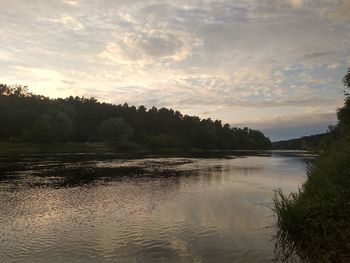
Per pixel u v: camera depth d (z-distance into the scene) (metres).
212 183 29.47
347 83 30.52
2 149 88.56
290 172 40.66
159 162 55.28
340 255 10.38
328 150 18.70
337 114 36.12
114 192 24.27
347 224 11.69
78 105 158.62
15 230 14.64
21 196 22.50
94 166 45.50
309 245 11.87
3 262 11.09
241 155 91.19
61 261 11.16
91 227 15.08
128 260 11.25
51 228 14.95
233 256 11.50
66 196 22.59
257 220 16.22
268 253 11.68
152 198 22.00
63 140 118.62
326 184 14.38
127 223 15.73
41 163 49.59
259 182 30.61
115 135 130.88
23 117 117.31
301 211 13.09
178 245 12.66
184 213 17.73
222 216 17.08
